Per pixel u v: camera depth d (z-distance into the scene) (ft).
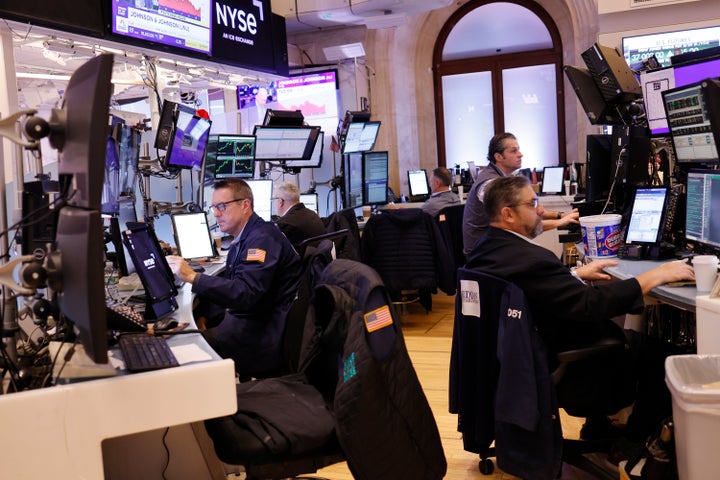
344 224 17.74
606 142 12.28
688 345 9.57
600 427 9.55
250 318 9.86
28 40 13.43
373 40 30.42
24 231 6.24
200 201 15.10
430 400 12.57
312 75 29.94
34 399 5.14
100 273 4.64
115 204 9.58
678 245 10.30
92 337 4.63
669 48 20.79
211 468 7.91
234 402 5.68
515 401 7.63
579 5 28.45
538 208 9.46
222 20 18.45
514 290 7.82
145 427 5.43
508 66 32.91
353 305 6.57
